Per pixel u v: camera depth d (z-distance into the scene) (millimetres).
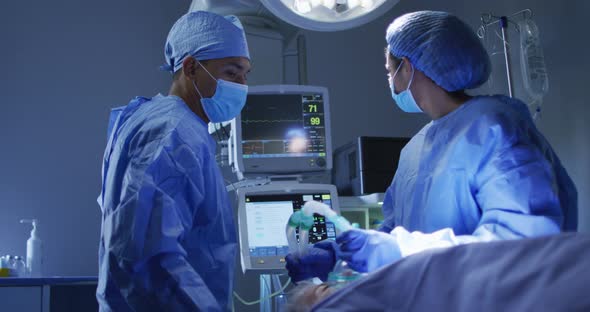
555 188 1440
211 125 2725
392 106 3746
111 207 1540
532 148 1479
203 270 1591
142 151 1529
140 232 1420
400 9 3795
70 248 3207
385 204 1979
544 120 2842
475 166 1542
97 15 3449
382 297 824
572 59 2707
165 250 1409
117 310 1465
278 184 2475
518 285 725
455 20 1715
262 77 2756
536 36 2822
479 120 1574
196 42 1811
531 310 691
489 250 788
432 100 1733
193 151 1564
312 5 2219
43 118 3279
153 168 1484
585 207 2635
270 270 2375
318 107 2607
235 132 2514
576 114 2682
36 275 2895
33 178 3215
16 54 3295
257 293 3199
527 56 2811
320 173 2602
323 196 2496
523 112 1653
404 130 3723
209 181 1615
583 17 2668
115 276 1439
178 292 1393
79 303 2695
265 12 2695
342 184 2871
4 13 3312
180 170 1514
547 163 1468
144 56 3482
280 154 2535
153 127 1571
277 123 2557
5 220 3146
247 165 2506
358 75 3734
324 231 2393
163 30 3539
